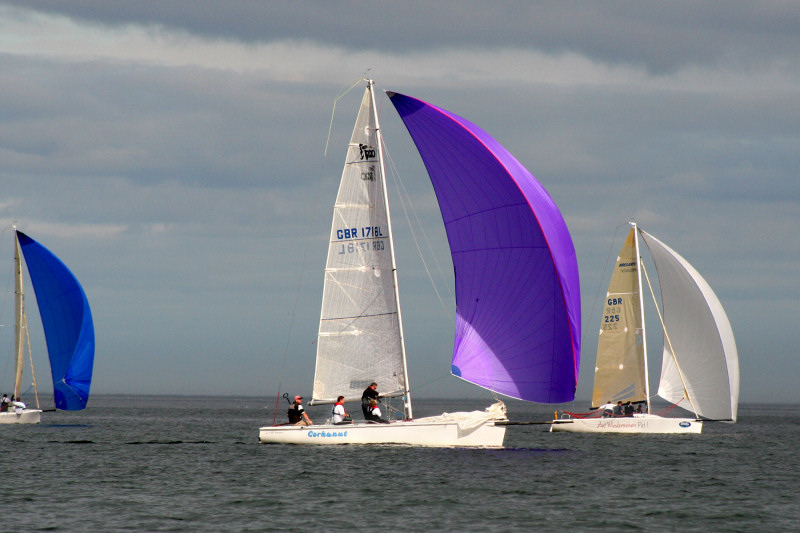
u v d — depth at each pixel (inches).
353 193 5073.8
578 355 5012.3
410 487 4050.2
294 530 3216.0
